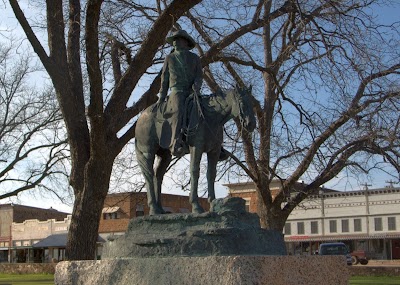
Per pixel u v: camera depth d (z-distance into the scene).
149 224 9.14
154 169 10.34
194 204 9.27
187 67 9.92
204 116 9.37
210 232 8.29
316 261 8.18
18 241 67.25
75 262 9.40
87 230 16.67
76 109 17.73
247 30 20.05
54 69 17.23
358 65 18.94
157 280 8.28
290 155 22.53
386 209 54.94
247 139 21.62
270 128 23.31
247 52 21.45
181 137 9.47
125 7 21.53
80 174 17.36
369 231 55.34
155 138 9.95
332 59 18.48
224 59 20.56
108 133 17.09
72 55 18.25
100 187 16.78
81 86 18.14
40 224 65.94
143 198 25.08
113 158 17.22
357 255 49.59
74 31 18.36
